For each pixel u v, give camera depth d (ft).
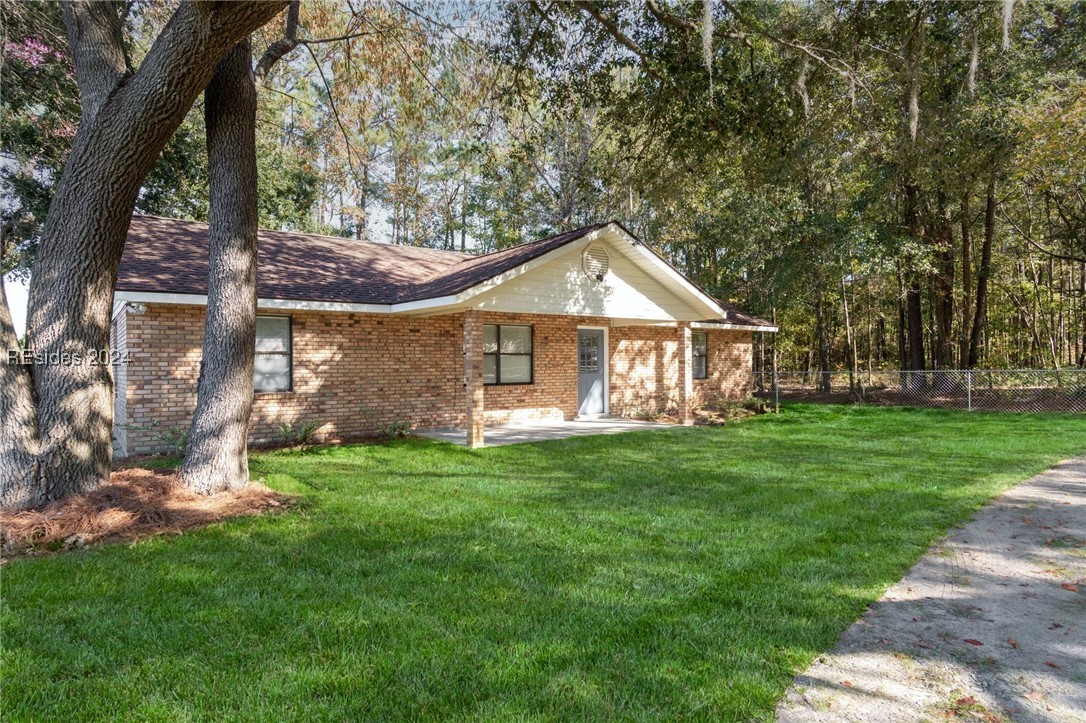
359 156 40.32
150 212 62.18
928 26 31.50
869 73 33.01
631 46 28.63
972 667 10.09
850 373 68.13
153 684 9.52
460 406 42.65
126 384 30.96
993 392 57.88
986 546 16.33
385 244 52.44
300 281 36.88
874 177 58.44
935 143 38.06
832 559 15.17
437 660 10.05
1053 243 78.38
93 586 13.51
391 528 17.85
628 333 54.08
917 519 18.71
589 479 25.08
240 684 9.45
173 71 17.81
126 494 19.36
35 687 9.43
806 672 9.89
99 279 19.22
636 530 17.62
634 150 37.96
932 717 8.66
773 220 66.85
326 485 23.94
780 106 30.22
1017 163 45.06
